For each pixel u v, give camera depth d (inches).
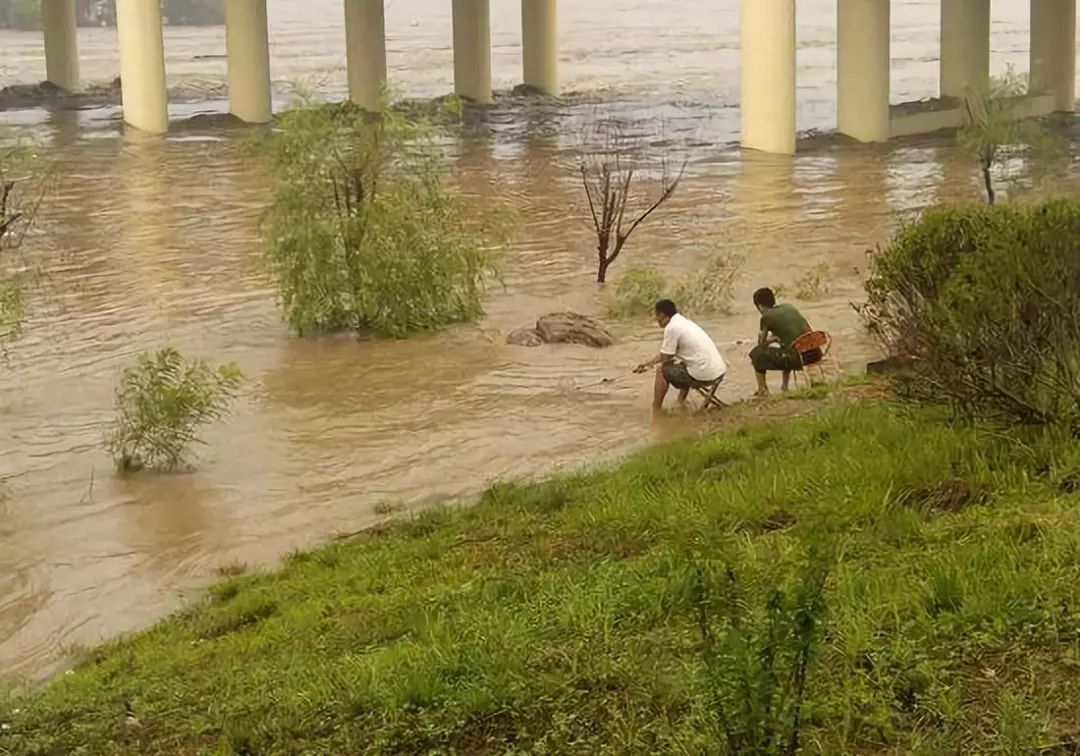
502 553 382.6
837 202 1240.8
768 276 904.3
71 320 805.9
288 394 642.2
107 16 4608.8
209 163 1531.7
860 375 581.0
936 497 345.7
